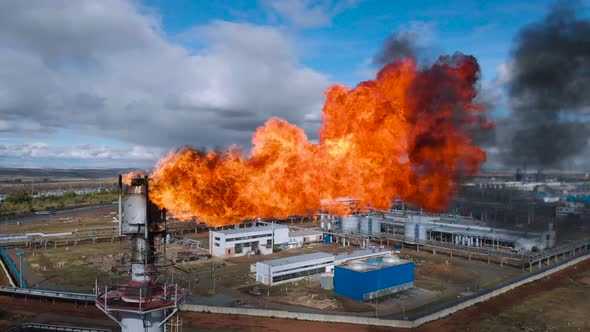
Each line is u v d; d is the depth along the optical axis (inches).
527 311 2662.4
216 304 2714.1
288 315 2501.2
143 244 1225.4
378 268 2955.2
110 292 1256.8
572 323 2460.6
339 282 2979.8
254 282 3253.0
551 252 3978.8
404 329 2352.4
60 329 2080.5
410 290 3068.4
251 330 2284.7
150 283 1240.2
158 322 1235.2
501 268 3737.7
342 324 2411.4
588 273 3575.3
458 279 3371.1
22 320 2349.9
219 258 4087.1
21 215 7377.0
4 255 4111.7
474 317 2551.7
